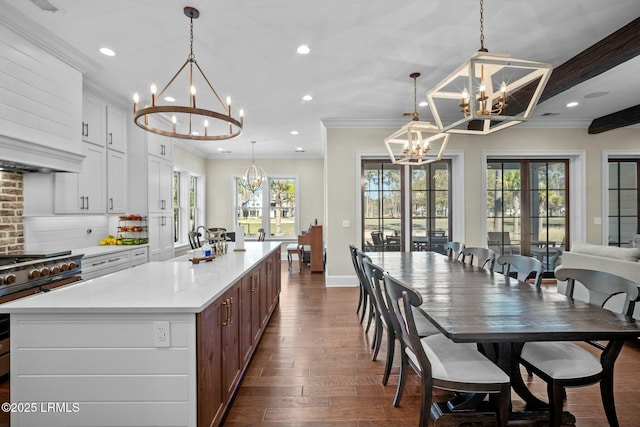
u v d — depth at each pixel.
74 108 2.94
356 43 2.77
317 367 2.50
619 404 1.99
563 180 5.49
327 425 1.83
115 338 1.41
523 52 2.95
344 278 5.25
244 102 4.25
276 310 3.96
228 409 1.96
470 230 5.27
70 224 3.63
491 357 1.90
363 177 5.47
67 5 2.21
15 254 2.70
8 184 2.89
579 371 1.57
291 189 8.28
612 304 2.92
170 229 4.85
